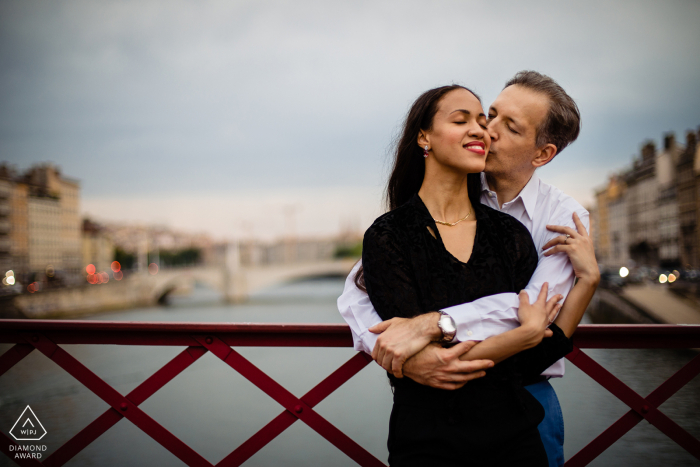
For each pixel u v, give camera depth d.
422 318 1.27
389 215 1.42
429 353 1.25
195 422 6.75
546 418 1.54
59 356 1.95
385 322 1.30
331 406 6.37
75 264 87.25
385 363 1.30
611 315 29.45
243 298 63.91
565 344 1.34
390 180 1.60
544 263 1.43
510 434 1.28
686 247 49.81
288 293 81.56
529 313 1.27
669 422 1.88
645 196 58.00
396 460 1.33
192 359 1.94
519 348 1.26
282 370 11.45
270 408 7.52
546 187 1.71
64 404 7.12
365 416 5.99
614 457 3.26
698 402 4.20
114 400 1.92
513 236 1.44
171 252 110.94
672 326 1.87
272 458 4.80
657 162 55.38
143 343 1.95
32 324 1.92
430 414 1.32
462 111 1.38
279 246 109.19
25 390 8.48
